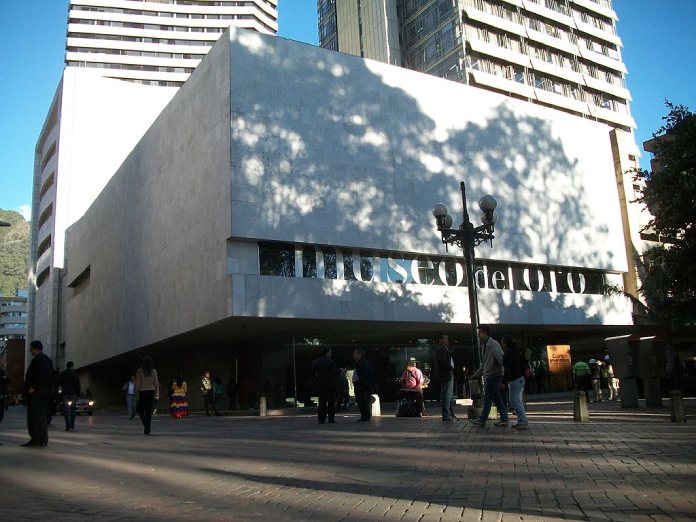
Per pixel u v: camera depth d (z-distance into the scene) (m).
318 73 29.14
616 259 38.34
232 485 6.50
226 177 26.14
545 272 35.69
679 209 19.28
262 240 26.31
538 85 62.03
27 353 71.62
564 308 35.22
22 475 7.14
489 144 34.34
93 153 63.06
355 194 28.97
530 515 4.71
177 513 5.15
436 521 4.64
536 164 36.09
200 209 28.66
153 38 88.81
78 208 61.75
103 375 52.75
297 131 27.89
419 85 32.50
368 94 30.50
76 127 62.69
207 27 90.94
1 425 20.06
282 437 11.98
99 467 7.91
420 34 61.69
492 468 6.99
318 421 16.38
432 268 31.14
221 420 21.45
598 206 38.38
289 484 6.50
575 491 5.54
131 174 40.38
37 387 10.55
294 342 29.59
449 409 14.19
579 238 36.91
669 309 20.77
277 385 30.14
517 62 59.44
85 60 85.50
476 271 32.81
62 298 61.16
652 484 5.71
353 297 27.92
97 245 48.19
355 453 8.84
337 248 28.41
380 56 63.66
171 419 24.33
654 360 17.27
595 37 68.94
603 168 39.41
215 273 26.53
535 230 35.09
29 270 73.81
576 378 23.84
